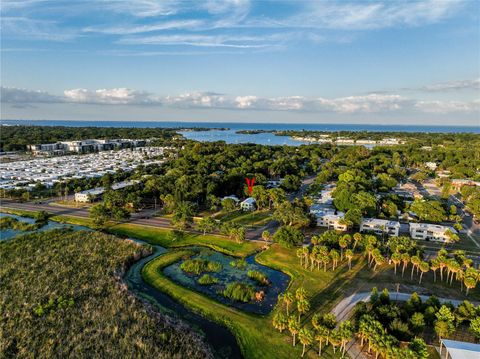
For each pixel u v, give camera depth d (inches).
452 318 2427.4
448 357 2262.6
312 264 3700.8
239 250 4269.2
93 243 4239.7
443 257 3371.1
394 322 2438.5
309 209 5605.3
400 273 3565.5
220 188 6815.9
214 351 2474.2
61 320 2647.6
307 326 2689.5
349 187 6087.6
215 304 3058.6
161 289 3329.2
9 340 2410.2
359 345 2455.7
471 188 6505.9
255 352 2432.3
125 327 2591.0
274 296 3223.4
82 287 3147.1
